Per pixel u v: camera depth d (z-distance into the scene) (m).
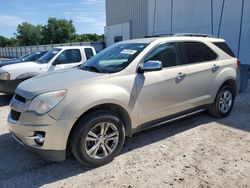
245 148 4.29
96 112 3.67
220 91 5.55
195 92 4.97
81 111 3.49
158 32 21.08
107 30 38.16
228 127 5.23
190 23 17.53
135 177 3.51
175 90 4.59
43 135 3.41
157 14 20.98
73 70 4.48
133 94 4.02
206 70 5.12
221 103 5.70
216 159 3.93
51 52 9.31
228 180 3.38
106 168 3.75
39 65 8.51
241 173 3.54
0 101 8.50
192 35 5.39
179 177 3.48
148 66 4.04
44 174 3.65
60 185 3.38
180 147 4.37
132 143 4.56
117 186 3.32
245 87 8.73
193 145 4.43
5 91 8.09
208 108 5.44
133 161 3.93
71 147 3.59
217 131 5.03
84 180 3.48
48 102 3.41
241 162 3.83
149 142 4.59
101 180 3.46
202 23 16.58
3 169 3.81
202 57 5.19
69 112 3.42
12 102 3.86
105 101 3.69
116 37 35.66
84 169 3.74
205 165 3.77
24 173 3.69
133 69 4.11
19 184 3.43
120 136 3.91
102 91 3.69
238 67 5.91
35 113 3.42
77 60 9.20
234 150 4.21
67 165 3.87
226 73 5.52
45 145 3.41
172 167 3.74
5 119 6.27
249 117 5.86
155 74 4.31
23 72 8.17
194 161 3.89
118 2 34.41
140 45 4.52
